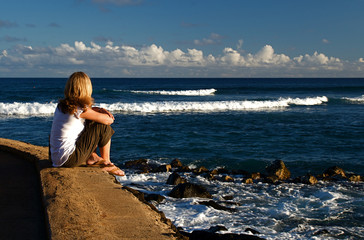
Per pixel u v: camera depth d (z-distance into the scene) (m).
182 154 13.05
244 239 4.84
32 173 3.77
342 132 18.22
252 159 12.46
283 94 52.62
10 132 16.70
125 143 14.70
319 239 5.86
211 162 12.09
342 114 26.84
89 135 3.51
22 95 39.41
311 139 16.27
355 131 18.56
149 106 27.97
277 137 16.69
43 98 35.81
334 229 6.34
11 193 3.12
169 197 7.79
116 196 2.83
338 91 60.62
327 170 10.84
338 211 7.34
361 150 14.08
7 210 2.72
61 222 2.23
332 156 13.05
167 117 23.58
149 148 13.89
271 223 6.54
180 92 51.56
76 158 3.50
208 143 15.01
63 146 3.44
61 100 3.38
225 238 4.85
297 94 52.75
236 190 8.88
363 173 11.08
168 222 2.49
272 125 20.59
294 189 9.05
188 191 7.86
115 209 2.55
